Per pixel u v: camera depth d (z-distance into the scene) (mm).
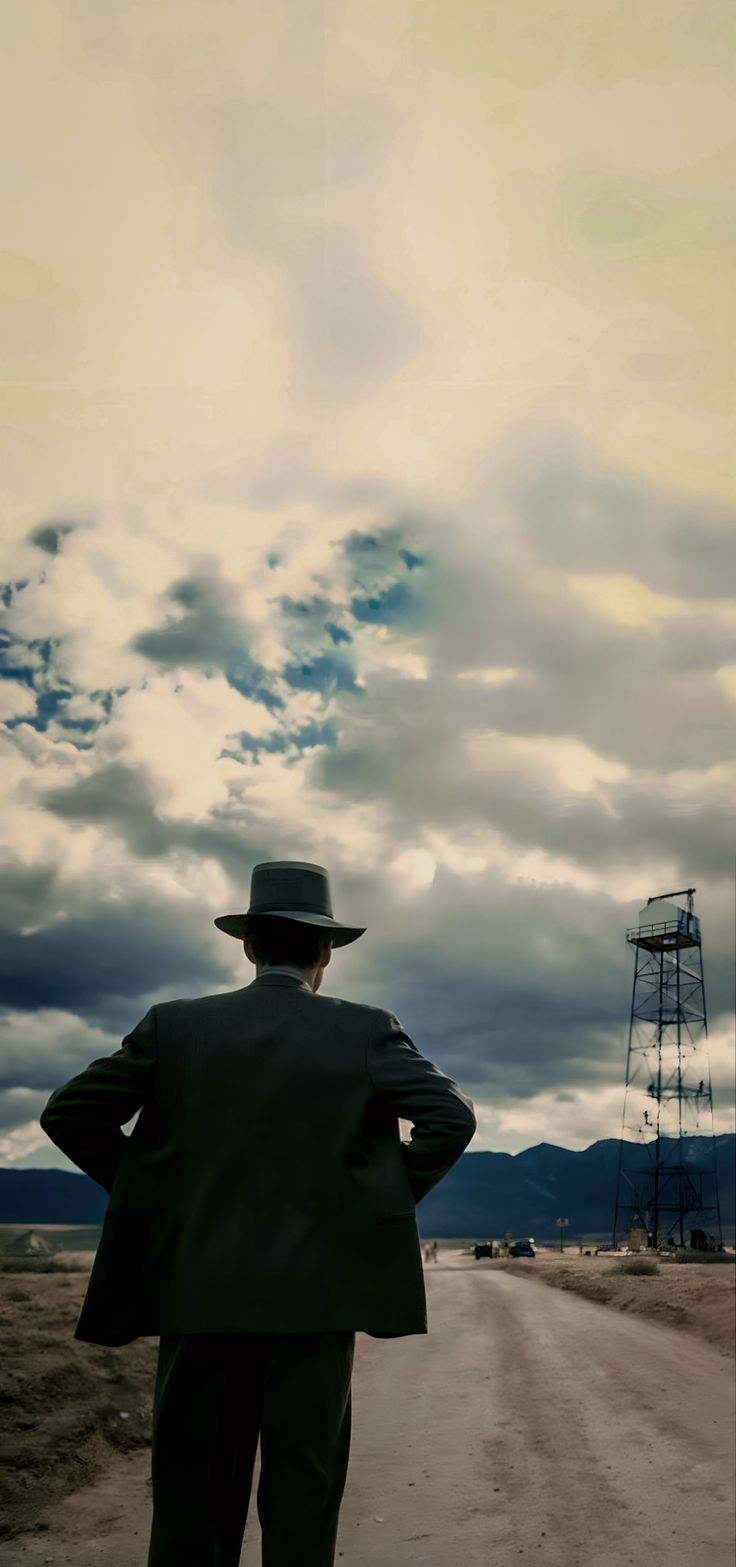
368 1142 2574
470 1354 13156
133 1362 8773
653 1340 14898
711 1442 7438
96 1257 2557
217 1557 2352
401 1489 6133
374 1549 4961
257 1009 2713
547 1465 6723
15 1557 4746
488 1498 5887
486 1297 26328
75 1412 7207
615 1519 5430
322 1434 2340
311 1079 2582
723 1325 16109
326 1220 2467
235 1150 2496
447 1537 5129
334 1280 2412
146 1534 5113
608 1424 8172
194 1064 2617
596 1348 13836
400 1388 10289
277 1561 2234
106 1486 6117
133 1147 2643
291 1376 2348
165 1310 2443
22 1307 10734
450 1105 2555
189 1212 2480
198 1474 2359
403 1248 2488
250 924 2945
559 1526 5305
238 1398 2443
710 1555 4809
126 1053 2666
